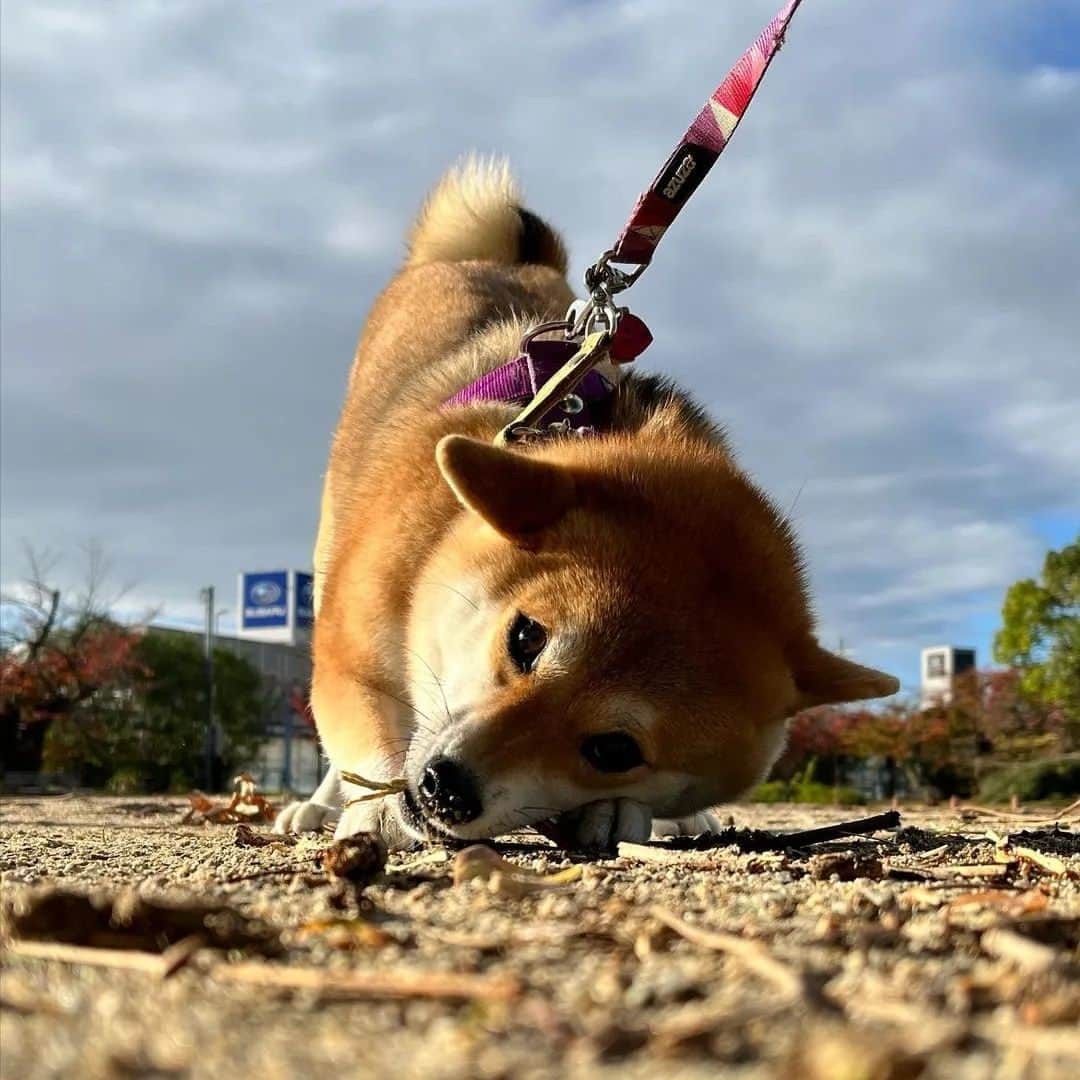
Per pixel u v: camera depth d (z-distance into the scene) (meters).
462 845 0.54
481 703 0.55
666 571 0.57
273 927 0.29
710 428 0.72
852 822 0.61
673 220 0.70
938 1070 0.17
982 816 1.18
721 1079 0.17
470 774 0.53
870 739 4.13
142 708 4.52
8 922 0.27
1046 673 4.07
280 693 5.49
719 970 0.24
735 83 0.68
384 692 0.64
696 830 0.70
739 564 0.60
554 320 0.85
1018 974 0.24
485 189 1.12
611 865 0.47
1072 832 0.73
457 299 0.93
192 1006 0.22
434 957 0.26
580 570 0.56
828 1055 0.17
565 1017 0.21
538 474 0.57
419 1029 0.20
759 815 1.29
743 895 0.36
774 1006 0.21
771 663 0.60
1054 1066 0.17
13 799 1.87
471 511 0.60
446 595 0.59
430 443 0.68
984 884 0.42
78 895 0.28
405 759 0.63
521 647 0.55
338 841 0.40
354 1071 0.18
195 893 0.37
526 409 0.69
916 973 0.24
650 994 0.22
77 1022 0.21
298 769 5.68
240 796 0.98
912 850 0.57
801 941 0.28
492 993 0.22
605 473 0.61
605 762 0.55
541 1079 0.17
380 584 0.64
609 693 0.54
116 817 1.10
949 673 6.05
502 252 1.10
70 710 3.90
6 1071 0.18
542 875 0.42
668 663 0.55
